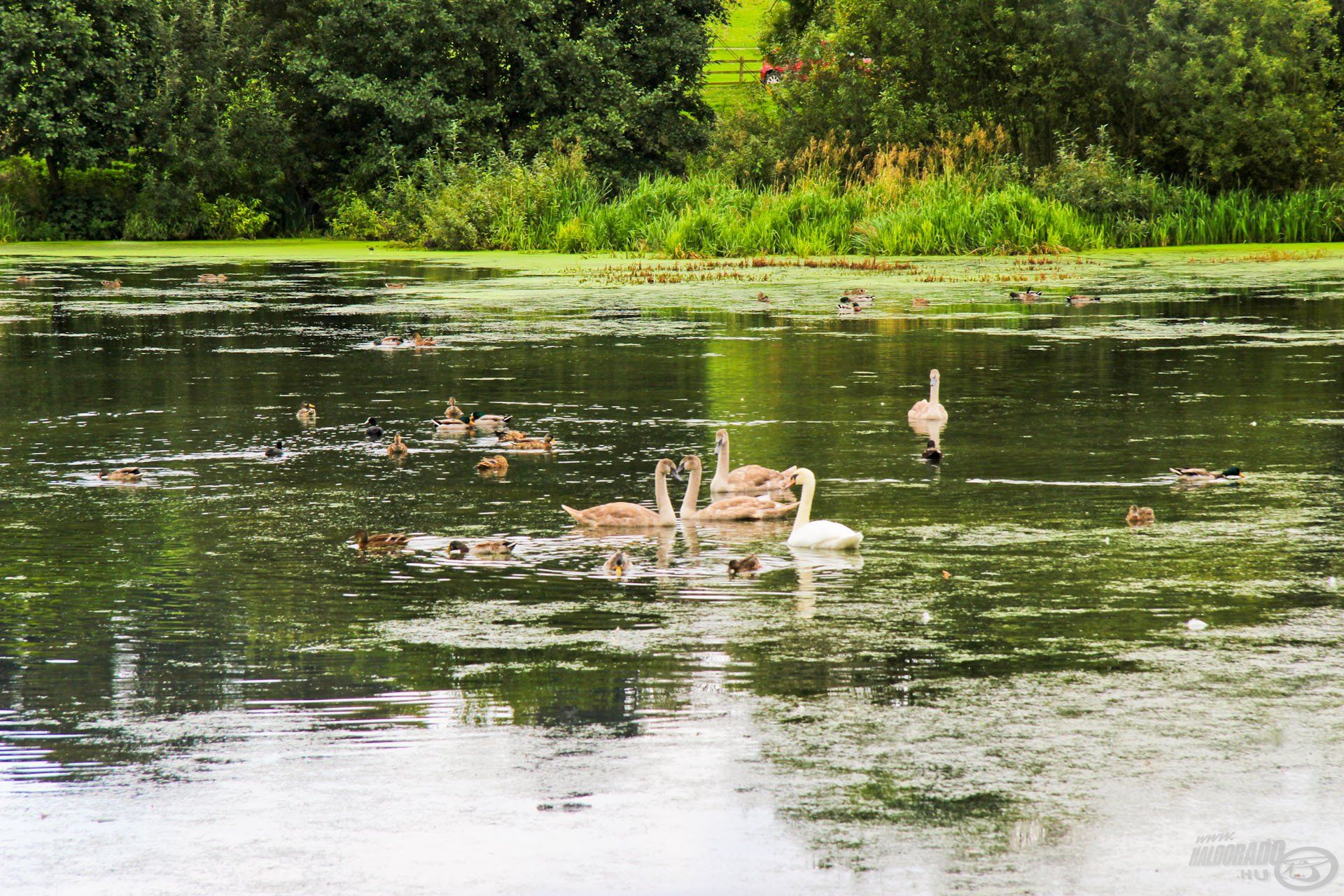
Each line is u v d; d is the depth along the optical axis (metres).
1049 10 55.88
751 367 24.19
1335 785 7.14
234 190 64.38
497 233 55.22
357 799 7.09
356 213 61.66
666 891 6.18
